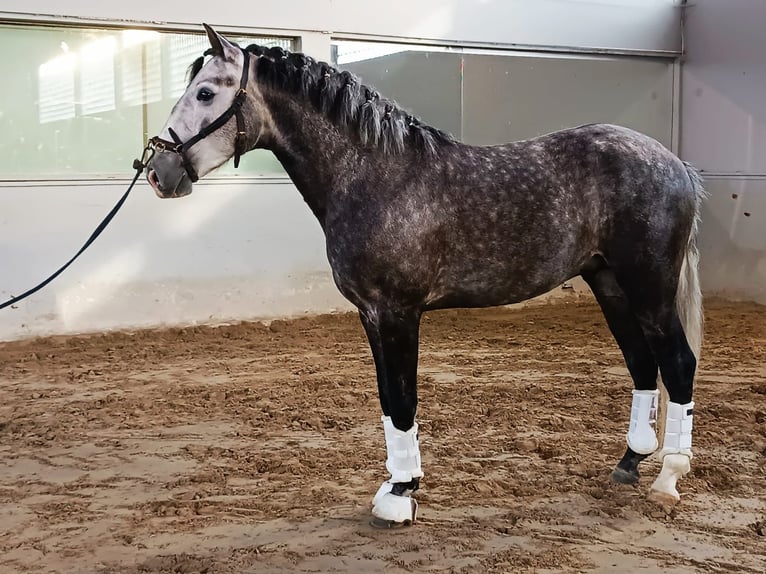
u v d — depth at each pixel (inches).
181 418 199.9
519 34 376.5
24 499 147.2
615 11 394.3
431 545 122.8
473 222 127.3
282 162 134.6
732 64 382.9
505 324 331.6
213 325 326.0
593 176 131.0
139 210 311.7
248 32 326.6
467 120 383.9
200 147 128.0
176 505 141.8
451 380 233.5
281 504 141.4
